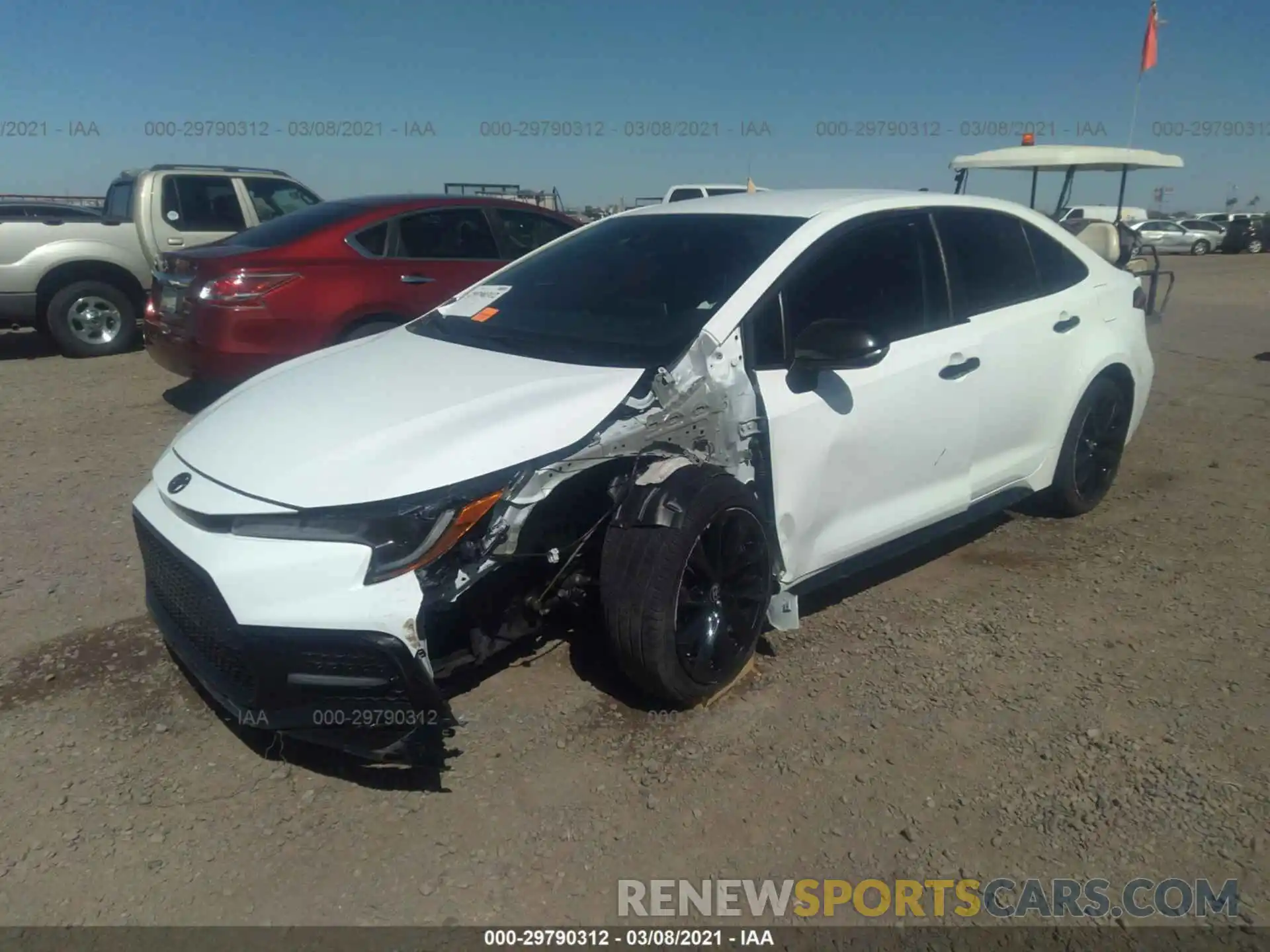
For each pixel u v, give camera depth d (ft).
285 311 21.61
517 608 10.53
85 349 32.40
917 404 12.73
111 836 9.14
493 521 9.32
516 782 9.87
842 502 12.21
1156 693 11.50
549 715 10.99
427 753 9.48
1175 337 38.75
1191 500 18.19
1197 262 99.04
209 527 9.41
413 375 11.13
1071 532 16.55
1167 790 9.75
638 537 10.23
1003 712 11.10
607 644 10.71
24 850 8.95
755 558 11.21
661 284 12.16
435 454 9.33
